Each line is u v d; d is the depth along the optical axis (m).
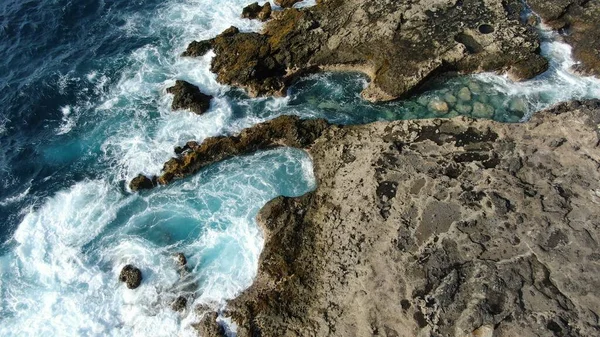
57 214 24.67
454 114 26.86
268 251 21.92
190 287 21.50
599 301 18.38
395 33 29.52
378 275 20.08
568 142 23.77
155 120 28.41
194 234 23.45
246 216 23.81
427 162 23.67
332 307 19.66
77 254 23.12
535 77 28.06
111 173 26.20
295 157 26.03
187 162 25.69
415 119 26.12
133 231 23.84
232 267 22.03
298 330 19.34
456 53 28.16
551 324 17.92
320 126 26.38
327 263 20.98
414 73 27.75
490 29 29.23
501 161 23.28
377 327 18.73
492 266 19.61
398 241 20.91
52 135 28.19
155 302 21.17
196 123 27.94
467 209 21.53
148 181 25.56
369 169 23.80
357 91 28.92
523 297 18.69
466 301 18.80
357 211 22.33
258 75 29.50
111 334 20.44
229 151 26.27
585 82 27.53
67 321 20.84
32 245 23.53
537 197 21.61
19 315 21.11
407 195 22.45
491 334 17.92
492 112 26.62
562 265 19.45
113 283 21.98
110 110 29.19
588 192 21.64
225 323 20.14
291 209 23.14
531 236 20.38
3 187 25.89
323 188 23.88
